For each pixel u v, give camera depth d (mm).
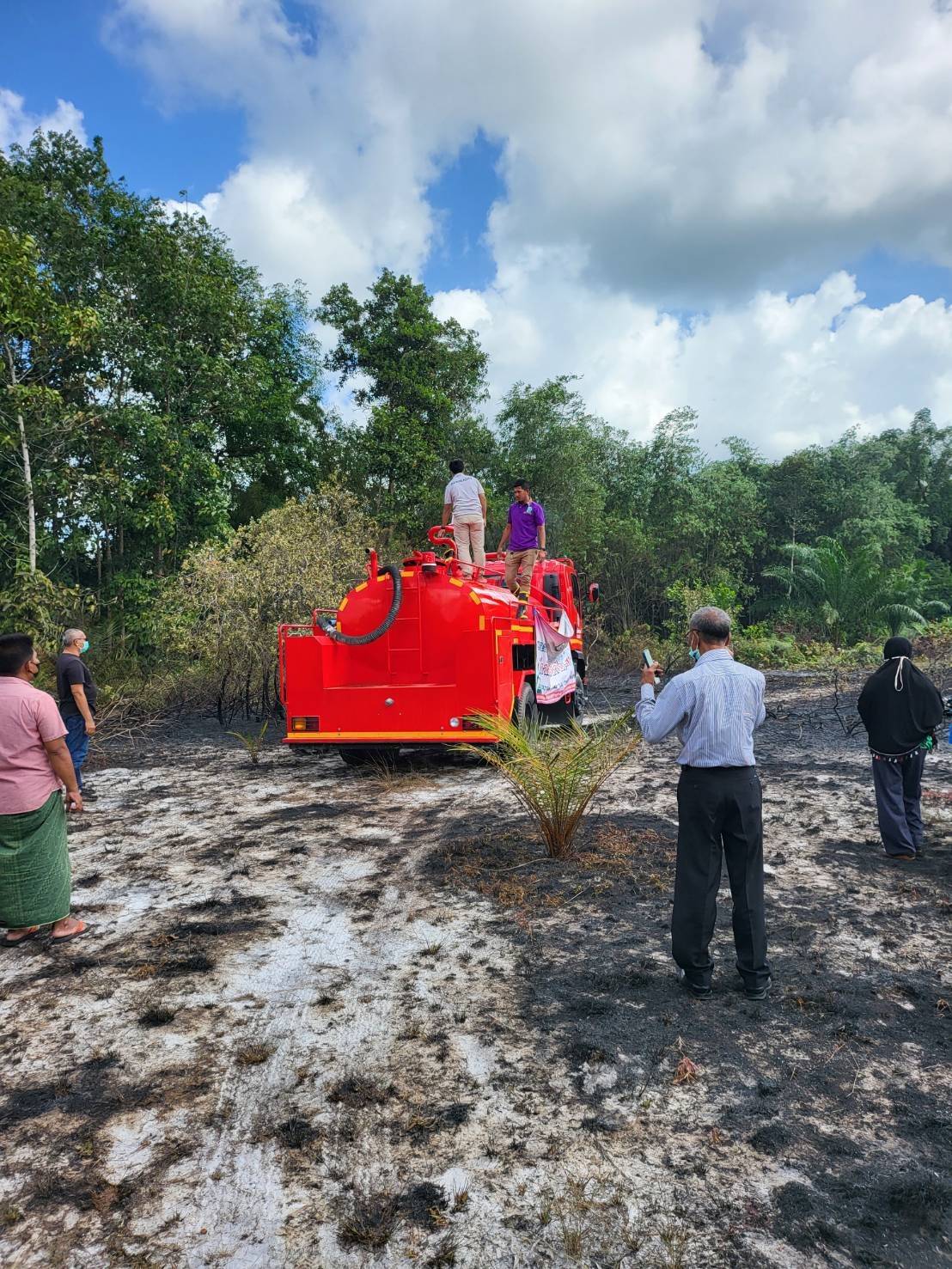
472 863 5426
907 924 4391
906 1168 2531
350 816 6859
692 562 31250
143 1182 2533
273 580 14602
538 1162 2588
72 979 3955
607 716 12008
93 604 17359
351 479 23297
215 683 14414
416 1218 2361
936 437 48094
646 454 33281
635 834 5992
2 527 16047
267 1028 3453
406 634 8555
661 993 3676
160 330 18016
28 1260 2232
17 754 4207
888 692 5402
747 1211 2359
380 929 4465
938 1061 3119
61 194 17656
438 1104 2898
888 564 37719
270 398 21891
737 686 3578
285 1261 2215
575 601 12516
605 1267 2168
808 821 6363
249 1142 2719
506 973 3910
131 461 17781
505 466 25750
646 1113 2826
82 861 5793
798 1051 3203
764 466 38875
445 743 8258
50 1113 2891
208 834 6410
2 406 15164
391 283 23766
